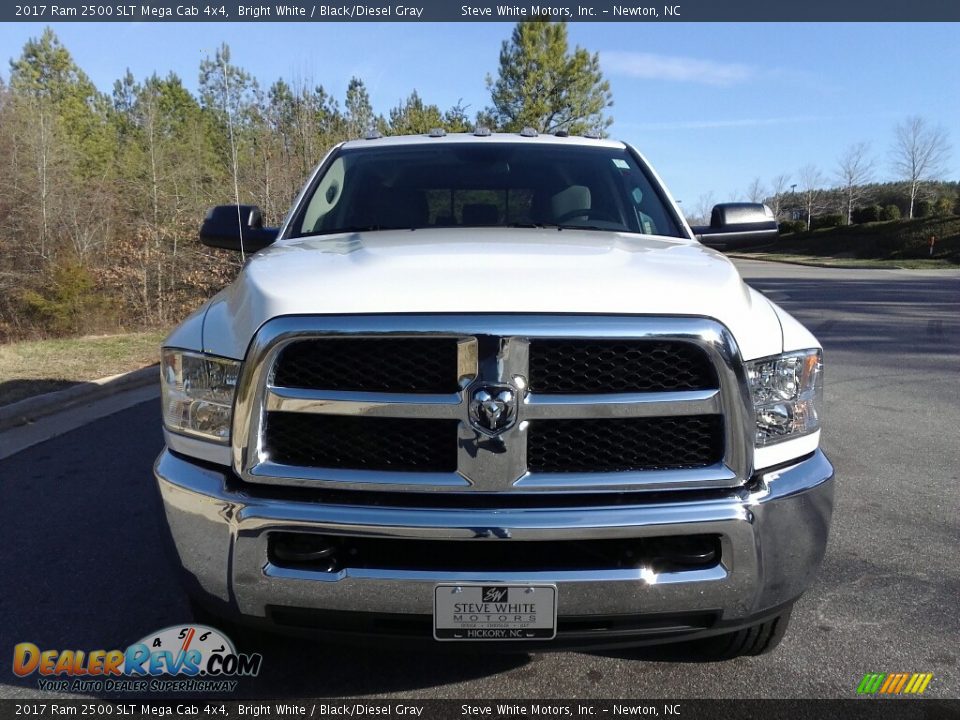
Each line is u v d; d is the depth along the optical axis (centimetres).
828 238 5609
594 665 268
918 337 1090
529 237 281
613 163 371
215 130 3556
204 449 216
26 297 2352
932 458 518
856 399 700
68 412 655
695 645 273
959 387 752
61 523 402
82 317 2405
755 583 208
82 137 4197
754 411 208
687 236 324
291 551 204
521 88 3428
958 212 5547
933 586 329
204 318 233
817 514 219
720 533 202
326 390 201
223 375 212
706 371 203
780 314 238
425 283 205
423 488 199
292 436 206
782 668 266
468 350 196
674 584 203
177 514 216
